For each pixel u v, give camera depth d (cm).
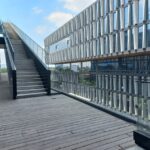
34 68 1188
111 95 704
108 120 561
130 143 396
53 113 652
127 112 612
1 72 2155
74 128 495
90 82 855
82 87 925
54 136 442
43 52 1208
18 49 1453
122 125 513
